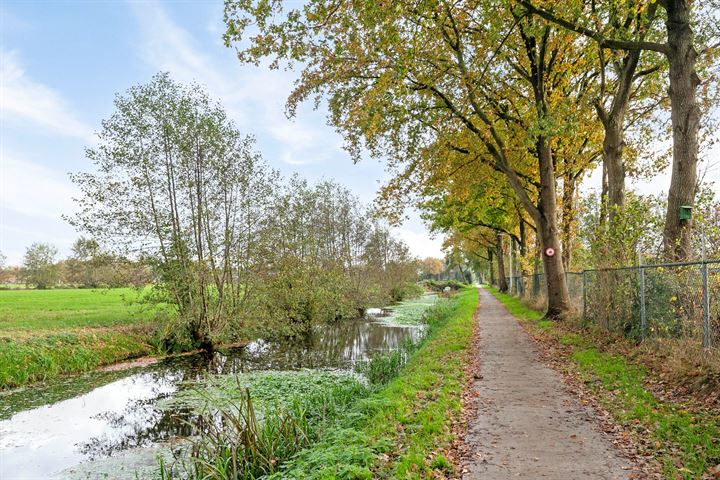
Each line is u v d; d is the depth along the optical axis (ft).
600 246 41.86
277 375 46.62
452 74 51.16
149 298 61.26
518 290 125.18
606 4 36.29
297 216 84.99
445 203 77.92
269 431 21.89
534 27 41.91
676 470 15.17
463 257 235.61
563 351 38.32
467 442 19.19
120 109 58.34
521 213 88.53
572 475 15.58
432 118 56.18
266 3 36.27
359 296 116.16
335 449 18.31
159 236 60.44
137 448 28.96
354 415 23.00
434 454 17.78
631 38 39.96
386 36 36.35
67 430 32.50
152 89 59.93
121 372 50.75
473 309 88.63
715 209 29.99
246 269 68.18
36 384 45.39
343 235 119.55
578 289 61.41
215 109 63.36
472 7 43.16
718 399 20.56
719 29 45.62
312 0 37.29
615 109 45.68
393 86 47.16
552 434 19.63
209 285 66.74
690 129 32.89
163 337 60.85
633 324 35.88
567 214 75.00
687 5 33.14
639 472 15.52
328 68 54.44
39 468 25.79
